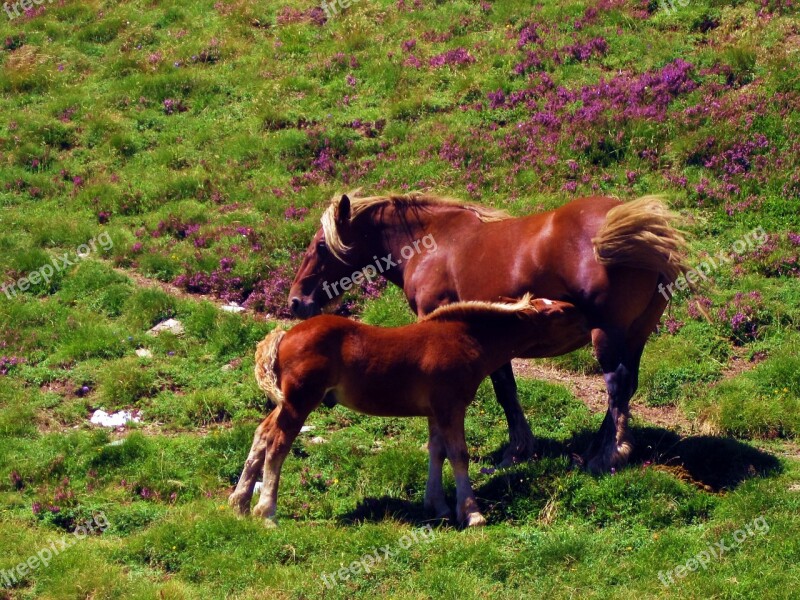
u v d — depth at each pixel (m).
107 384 15.03
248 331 16.30
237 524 10.89
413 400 11.42
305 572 10.12
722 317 16.16
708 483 12.03
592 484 11.36
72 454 13.13
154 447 13.23
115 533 11.30
